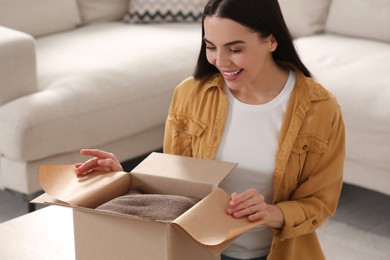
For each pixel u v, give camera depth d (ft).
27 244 5.26
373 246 9.01
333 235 9.25
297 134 5.16
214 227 4.18
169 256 4.12
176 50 10.93
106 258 4.35
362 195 10.31
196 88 5.50
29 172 9.07
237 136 5.32
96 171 5.12
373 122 9.05
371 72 9.82
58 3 11.82
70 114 9.18
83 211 4.33
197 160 5.00
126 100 9.80
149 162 5.06
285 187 5.26
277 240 5.21
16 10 11.22
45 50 10.87
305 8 11.93
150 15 12.47
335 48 10.91
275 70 5.23
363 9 11.38
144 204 4.55
